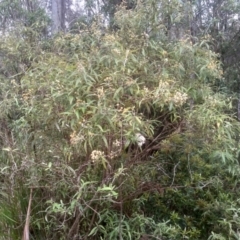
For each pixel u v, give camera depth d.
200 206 2.21
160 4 2.54
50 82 2.01
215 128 2.04
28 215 1.93
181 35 2.82
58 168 1.83
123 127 1.75
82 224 1.99
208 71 2.26
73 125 1.80
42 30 3.76
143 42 2.35
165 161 2.30
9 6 4.32
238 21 4.28
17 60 2.94
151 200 2.25
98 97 1.79
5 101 2.40
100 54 2.14
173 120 2.11
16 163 2.14
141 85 2.10
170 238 2.00
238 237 1.93
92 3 4.82
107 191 1.82
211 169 2.35
